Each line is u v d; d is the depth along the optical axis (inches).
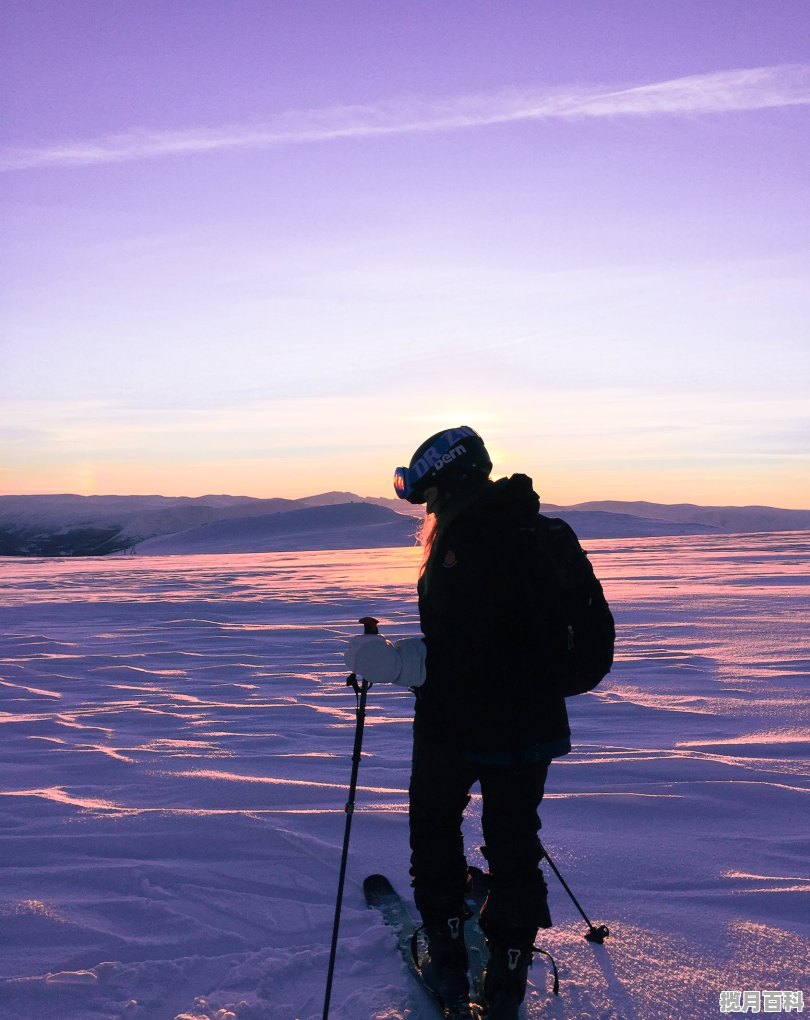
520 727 93.4
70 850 145.7
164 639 460.8
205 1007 95.7
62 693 307.7
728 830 151.3
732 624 463.8
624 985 99.7
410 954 106.3
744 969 102.8
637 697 277.1
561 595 92.4
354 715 262.2
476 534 93.8
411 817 102.6
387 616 538.3
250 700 288.5
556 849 141.8
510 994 92.0
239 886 130.2
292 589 802.2
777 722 239.0
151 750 216.8
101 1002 97.9
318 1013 95.0
